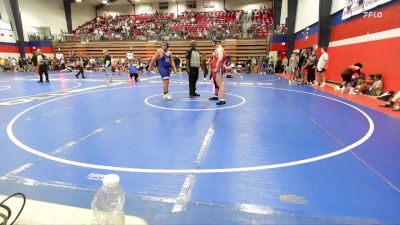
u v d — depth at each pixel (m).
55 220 1.72
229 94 9.19
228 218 2.18
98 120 5.43
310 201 2.46
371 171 3.11
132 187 2.69
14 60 23.19
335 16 12.89
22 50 24.56
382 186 2.75
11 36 23.72
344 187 2.72
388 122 5.38
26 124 5.12
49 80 14.51
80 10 31.83
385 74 8.79
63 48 27.27
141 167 3.19
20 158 3.45
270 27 24.44
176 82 13.38
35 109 6.53
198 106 6.94
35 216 1.76
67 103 7.36
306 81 13.24
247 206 2.37
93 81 13.98
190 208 2.32
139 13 34.12
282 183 2.81
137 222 1.70
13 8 23.44
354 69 9.62
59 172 3.04
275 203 2.42
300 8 19.11
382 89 8.91
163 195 2.54
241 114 6.03
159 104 7.20
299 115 5.96
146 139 4.24
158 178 2.90
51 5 27.81
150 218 2.16
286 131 4.71
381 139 4.29
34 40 25.66
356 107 6.93
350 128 4.93
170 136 4.39
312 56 12.70
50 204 1.93
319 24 13.62
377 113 6.21
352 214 2.26
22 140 4.18
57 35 27.28
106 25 31.31
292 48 20.95
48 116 5.78
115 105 7.05
